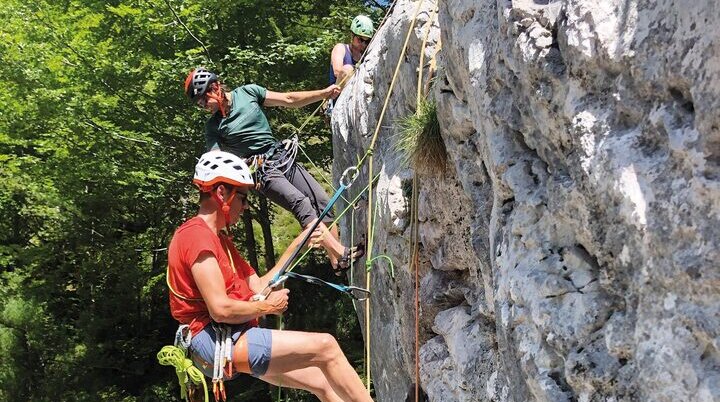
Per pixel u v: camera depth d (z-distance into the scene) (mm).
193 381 3326
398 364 4906
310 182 5465
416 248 4328
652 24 2105
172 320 14508
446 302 4211
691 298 1840
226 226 3418
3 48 11000
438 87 3820
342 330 12312
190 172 12477
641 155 2070
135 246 14391
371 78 5953
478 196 3459
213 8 10797
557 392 2350
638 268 2035
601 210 2217
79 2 11016
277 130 12344
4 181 13320
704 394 1750
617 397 2082
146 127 11789
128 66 11031
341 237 6852
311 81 11562
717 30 1833
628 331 2070
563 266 2428
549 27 2615
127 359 13625
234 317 3195
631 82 2164
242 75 11070
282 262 4016
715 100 1813
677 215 1891
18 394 12539
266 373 3314
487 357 3572
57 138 11727
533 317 2473
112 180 12414
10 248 14055
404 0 5078
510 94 2902
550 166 2588
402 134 4410
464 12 3422
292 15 11781
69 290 14734
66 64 11211
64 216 13906
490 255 3121
